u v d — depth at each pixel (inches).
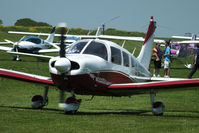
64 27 1115.3
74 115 1075.9
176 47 4156.0
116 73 1250.6
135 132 826.8
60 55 1113.4
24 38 3863.2
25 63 3142.2
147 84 1148.5
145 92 1221.1
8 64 2925.7
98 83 1159.6
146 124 945.5
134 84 1174.3
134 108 1443.2
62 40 1114.1
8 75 1229.7
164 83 1121.4
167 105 1549.0
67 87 1117.1
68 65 1067.3
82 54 1147.9
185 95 1924.2
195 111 1365.7
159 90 1163.3
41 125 880.3
